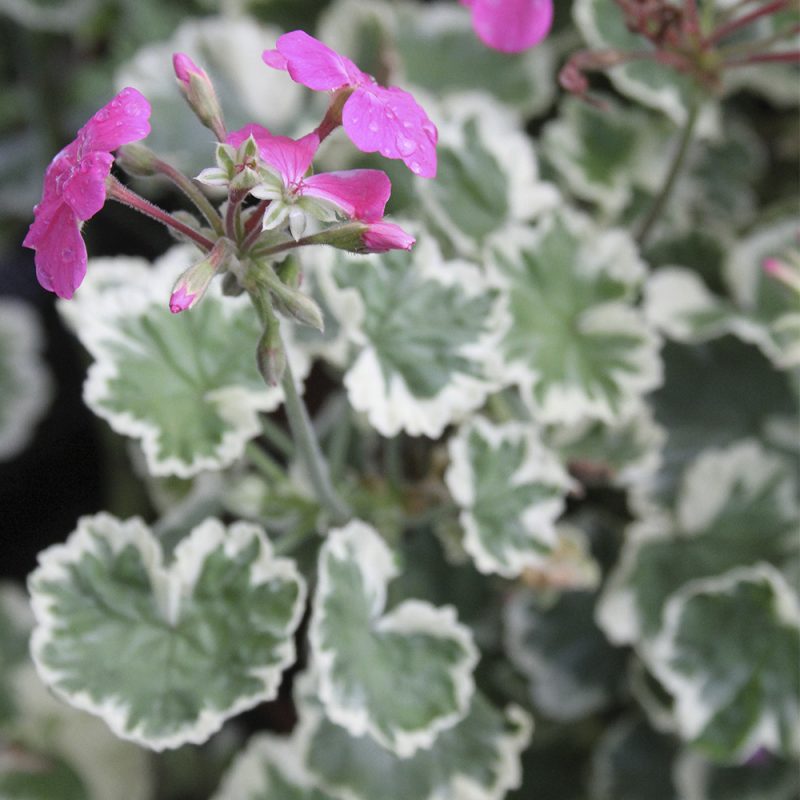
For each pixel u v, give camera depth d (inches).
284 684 27.9
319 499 24.6
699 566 26.6
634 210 28.4
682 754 26.7
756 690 25.5
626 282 25.7
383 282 24.6
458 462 24.8
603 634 27.1
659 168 28.5
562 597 27.0
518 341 25.4
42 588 23.8
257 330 24.7
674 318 27.1
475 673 27.1
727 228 28.8
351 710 23.8
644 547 26.7
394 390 24.5
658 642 25.7
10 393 30.3
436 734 24.5
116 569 24.0
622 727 27.2
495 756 24.8
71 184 21.1
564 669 27.0
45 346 31.6
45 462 31.2
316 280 24.8
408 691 24.2
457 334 24.6
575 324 25.8
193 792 27.9
